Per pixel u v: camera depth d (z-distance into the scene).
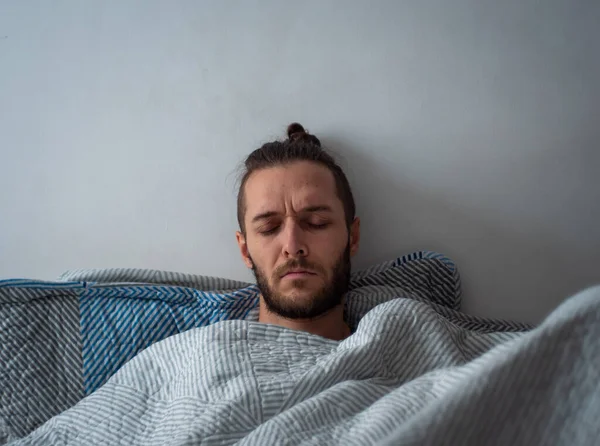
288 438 0.56
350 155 1.08
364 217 1.08
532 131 1.06
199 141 1.10
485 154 1.06
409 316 0.76
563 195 1.05
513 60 1.06
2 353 0.86
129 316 0.94
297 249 0.87
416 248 1.08
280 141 1.03
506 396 0.43
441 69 1.07
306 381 0.66
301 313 0.88
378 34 1.07
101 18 1.10
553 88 1.06
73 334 0.91
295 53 1.08
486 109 1.06
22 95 1.11
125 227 1.11
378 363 0.71
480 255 1.06
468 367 0.56
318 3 1.07
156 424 0.70
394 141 1.07
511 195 1.06
